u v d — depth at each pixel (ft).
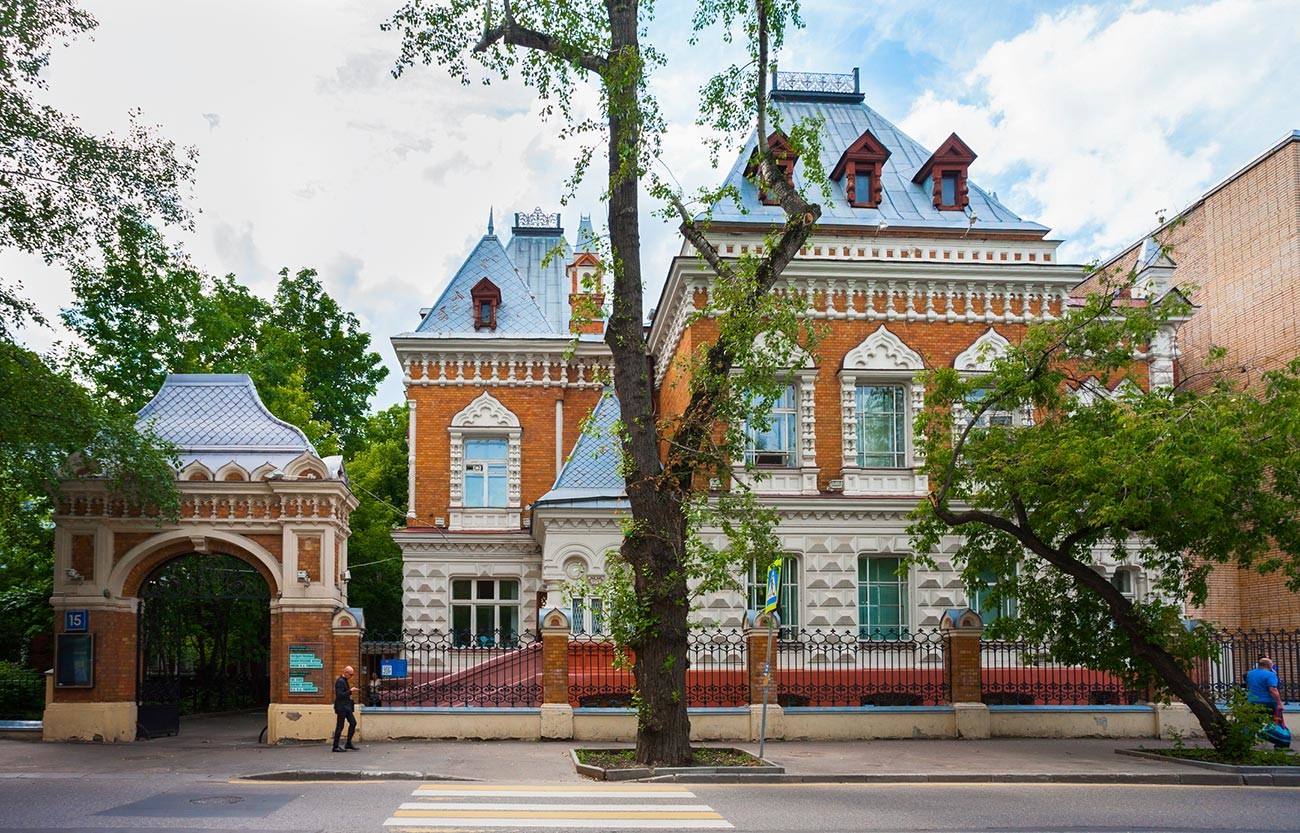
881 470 96.99
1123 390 73.82
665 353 114.73
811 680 86.84
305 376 151.33
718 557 59.67
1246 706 64.23
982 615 95.66
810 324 64.85
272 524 75.61
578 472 103.91
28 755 66.44
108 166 69.87
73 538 74.84
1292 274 105.29
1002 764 63.57
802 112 119.03
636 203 62.18
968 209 108.58
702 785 54.95
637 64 59.00
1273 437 62.39
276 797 49.21
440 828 41.70
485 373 124.06
